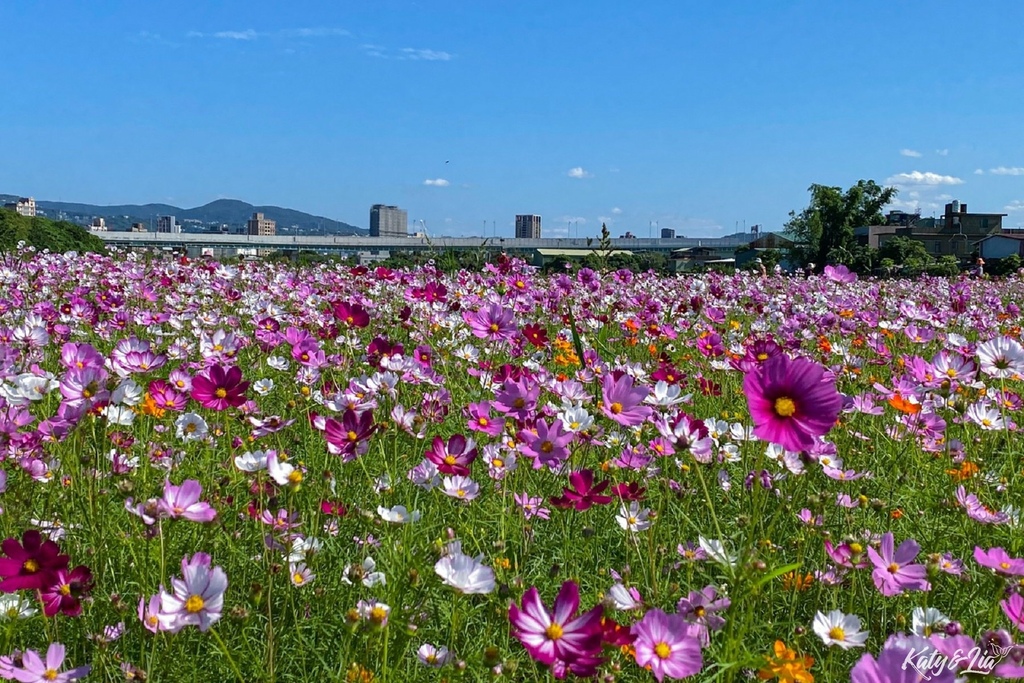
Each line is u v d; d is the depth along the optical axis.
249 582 2.53
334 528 2.77
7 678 1.84
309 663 2.33
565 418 3.14
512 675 2.05
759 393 2.01
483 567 2.08
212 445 3.53
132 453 3.34
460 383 4.96
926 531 3.11
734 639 1.95
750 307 9.73
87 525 2.74
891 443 3.97
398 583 2.19
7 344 4.18
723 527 2.97
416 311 6.61
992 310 8.85
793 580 2.54
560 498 2.78
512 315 4.63
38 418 3.51
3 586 1.95
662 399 3.15
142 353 3.28
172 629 1.74
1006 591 2.55
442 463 2.96
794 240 57.47
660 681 1.71
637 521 2.78
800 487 3.12
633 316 7.23
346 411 2.91
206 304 8.18
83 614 2.28
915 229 66.12
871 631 2.48
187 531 2.72
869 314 7.68
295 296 8.59
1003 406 3.79
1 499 2.70
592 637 1.71
